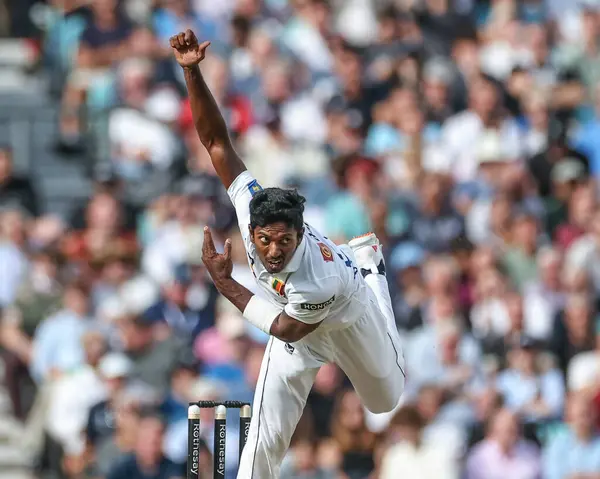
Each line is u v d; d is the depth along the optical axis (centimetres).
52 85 6156
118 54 5978
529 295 5047
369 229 5169
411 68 5975
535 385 4684
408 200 5319
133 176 5494
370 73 5981
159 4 6262
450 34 6356
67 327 4666
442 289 4919
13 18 6550
